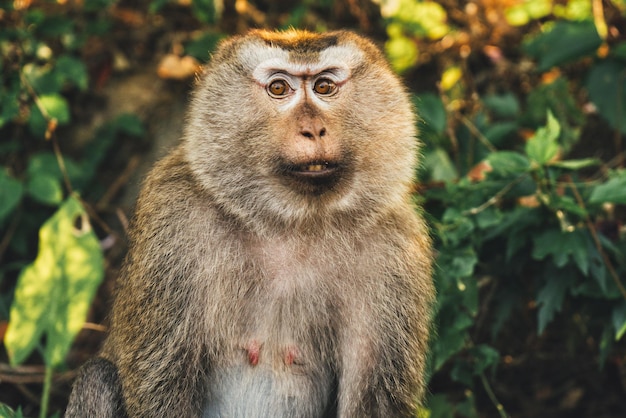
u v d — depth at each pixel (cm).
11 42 727
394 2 784
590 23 702
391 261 496
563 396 712
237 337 488
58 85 732
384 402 491
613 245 605
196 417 486
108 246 760
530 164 587
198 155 493
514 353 709
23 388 697
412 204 526
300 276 488
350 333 495
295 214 480
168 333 481
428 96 707
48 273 597
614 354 690
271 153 474
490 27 809
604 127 778
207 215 488
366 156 486
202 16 768
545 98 756
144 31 837
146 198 503
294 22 803
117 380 517
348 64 479
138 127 805
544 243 579
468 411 620
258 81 476
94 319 754
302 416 496
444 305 579
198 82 518
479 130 733
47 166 750
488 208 597
